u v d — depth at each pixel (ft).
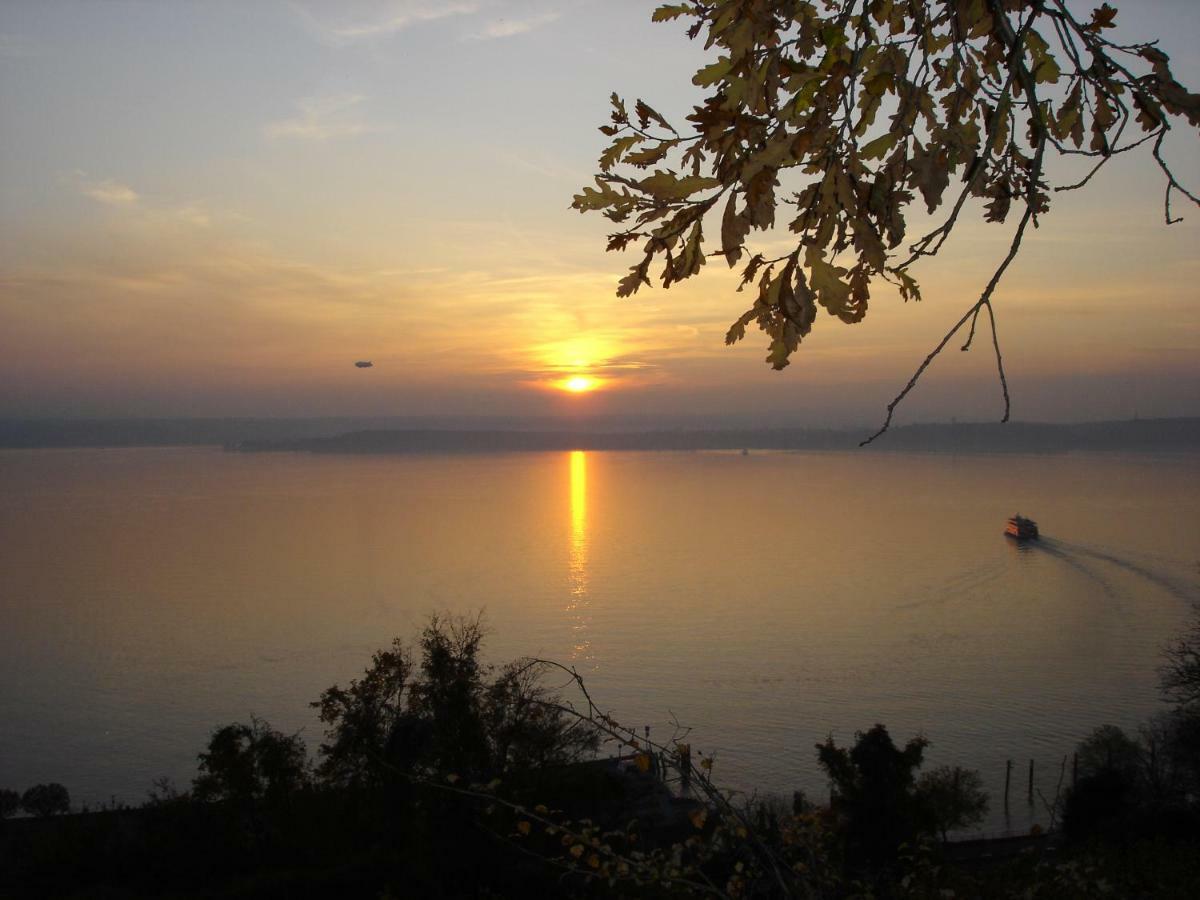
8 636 428.15
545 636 404.16
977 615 424.87
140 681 349.61
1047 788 206.49
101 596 520.01
